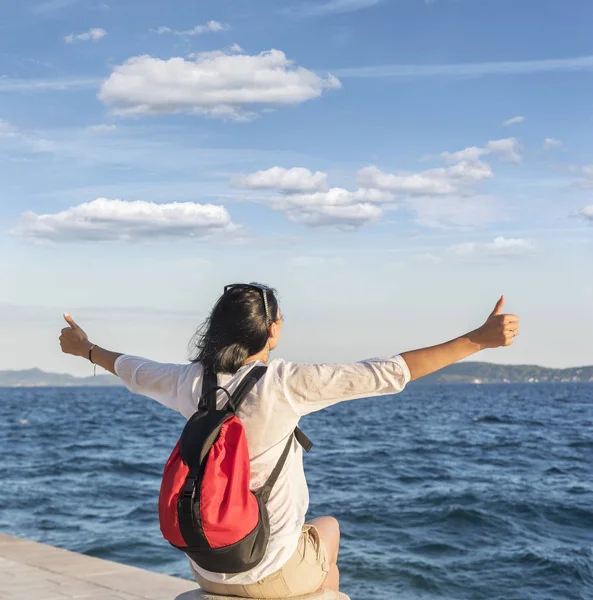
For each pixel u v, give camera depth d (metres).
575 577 9.24
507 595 8.55
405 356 2.39
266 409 2.40
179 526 2.25
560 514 13.52
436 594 8.54
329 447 29.75
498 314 2.37
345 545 10.93
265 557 2.39
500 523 12.62
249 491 2.30
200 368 2.58
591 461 24.17
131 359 2.83
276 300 2.67
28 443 33.00
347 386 2.38
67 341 3.01
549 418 55.09
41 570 5.49
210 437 2.30
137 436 37.81
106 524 12.56
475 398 117.75
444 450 28.23
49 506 14.54
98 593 4.92
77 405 95.00
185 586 5.10
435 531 11.97
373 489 16.97
